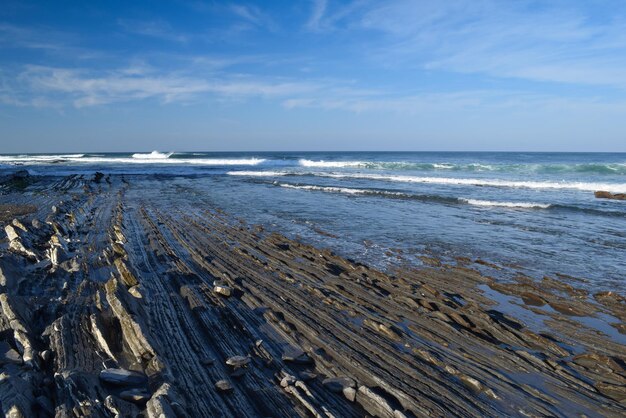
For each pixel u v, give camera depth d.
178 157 89.62
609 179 32.19
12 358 4.93
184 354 5.71
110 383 4.62
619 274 9.80
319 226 15.16
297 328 6.72
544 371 5.55
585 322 7.27
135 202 21.17
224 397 4.75
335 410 4.59
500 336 6.62
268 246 12.02
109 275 8.71
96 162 67.69
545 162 66.25
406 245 12.44
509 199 21.98
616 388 5.15
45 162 66.94
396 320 7.06
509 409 4.71
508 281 9.28
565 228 14.89
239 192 25.98
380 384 5.12
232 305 7.57
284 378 5.12
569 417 4.61
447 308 7.56
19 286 7.38
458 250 11.91
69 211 17.31
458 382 5.24
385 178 35.34
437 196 22.31
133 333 5.57
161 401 4.07
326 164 57.50
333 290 8.45
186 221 15.88
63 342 5.24
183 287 8.32
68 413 3.92
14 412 3.74
